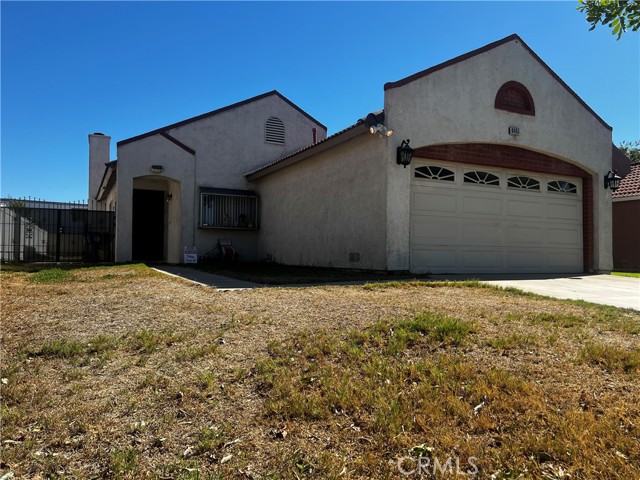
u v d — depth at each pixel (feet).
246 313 17.47
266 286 25.64
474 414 9.14
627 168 45.60
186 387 10.71
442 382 10.55
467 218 36.96
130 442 8.44
